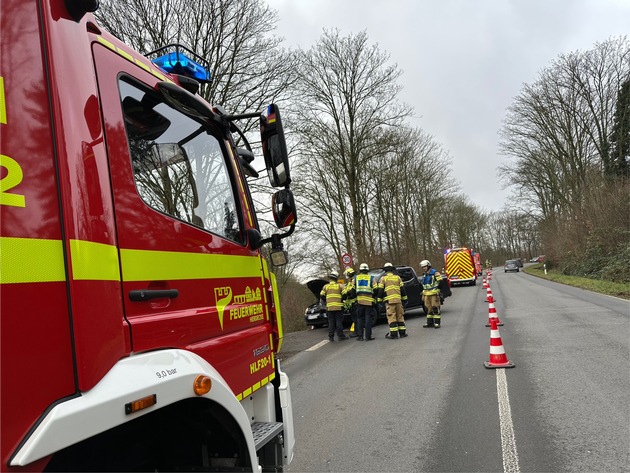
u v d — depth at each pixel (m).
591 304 14.95
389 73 26.48
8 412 1.20
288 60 15.30
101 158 1.68
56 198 1.44
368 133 26.83
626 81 33.38
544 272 43.78
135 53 2.16
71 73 1.59
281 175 2.64
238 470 2.13
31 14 1.50
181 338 1.98
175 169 2.25
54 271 1.39
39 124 1.44
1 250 1.26
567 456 3.93
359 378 7.46
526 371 6.86
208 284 2.29
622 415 4.75
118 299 1.64
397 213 38.78
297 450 4.61
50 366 1.33
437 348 9.43
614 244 26.70
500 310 15.46
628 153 33.16
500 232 100.38
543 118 37.28
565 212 37.06
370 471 4.00
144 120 2.07
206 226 2.43
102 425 1.41
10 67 1.40
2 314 1.23
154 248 1.91
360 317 11.69
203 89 12.79
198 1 12.97
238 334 2.53
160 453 2.07
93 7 1.69
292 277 27.36
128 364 1.61
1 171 1.30
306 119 24.70
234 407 2.07
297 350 11.03
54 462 1.44
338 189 28.91
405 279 15.97
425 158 39.62
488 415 5.12
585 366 6.84
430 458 4.16
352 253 29.12
